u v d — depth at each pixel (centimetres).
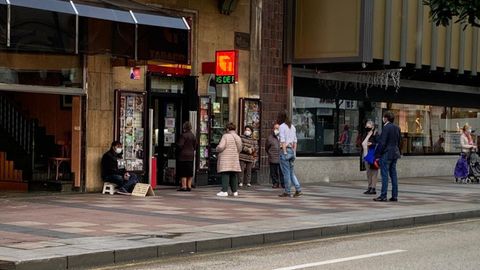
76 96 1656
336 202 1636
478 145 2895
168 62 1684
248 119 2050
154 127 1916
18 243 959
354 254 1023
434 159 2714
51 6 1443
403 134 2605
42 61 1579
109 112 1705
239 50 2034
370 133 1870
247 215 1347
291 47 2158
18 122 1788
